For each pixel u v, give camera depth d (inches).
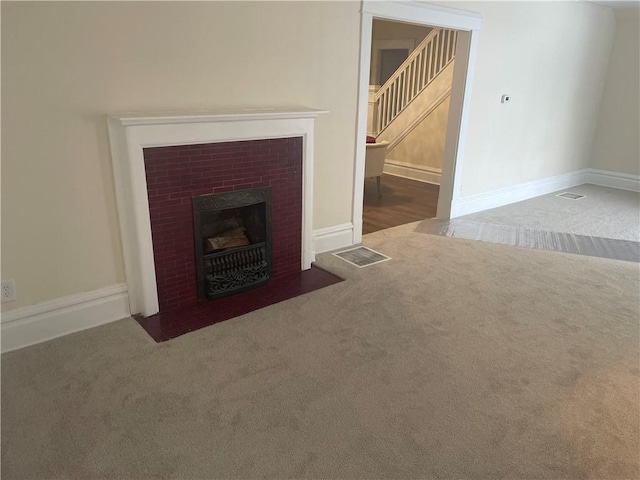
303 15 125.1
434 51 250.1
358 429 78.1
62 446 73.0
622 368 95.7
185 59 107.3
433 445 75.1
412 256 153.6
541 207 217.5
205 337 103.6
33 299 99.1
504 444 75.6
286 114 117.9
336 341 103.3
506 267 146.3
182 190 108.1
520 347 102.5
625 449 75.0
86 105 96.3
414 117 265.9
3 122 88.0
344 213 156.6
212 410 81.5
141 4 98.3
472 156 196.5
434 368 94.6
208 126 106.8
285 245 133.0
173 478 68.1
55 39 89.9
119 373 90.7
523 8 190.9
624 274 142.7
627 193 247.3
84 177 99.5
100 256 105.7
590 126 257.6
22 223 94.3
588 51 233.5
